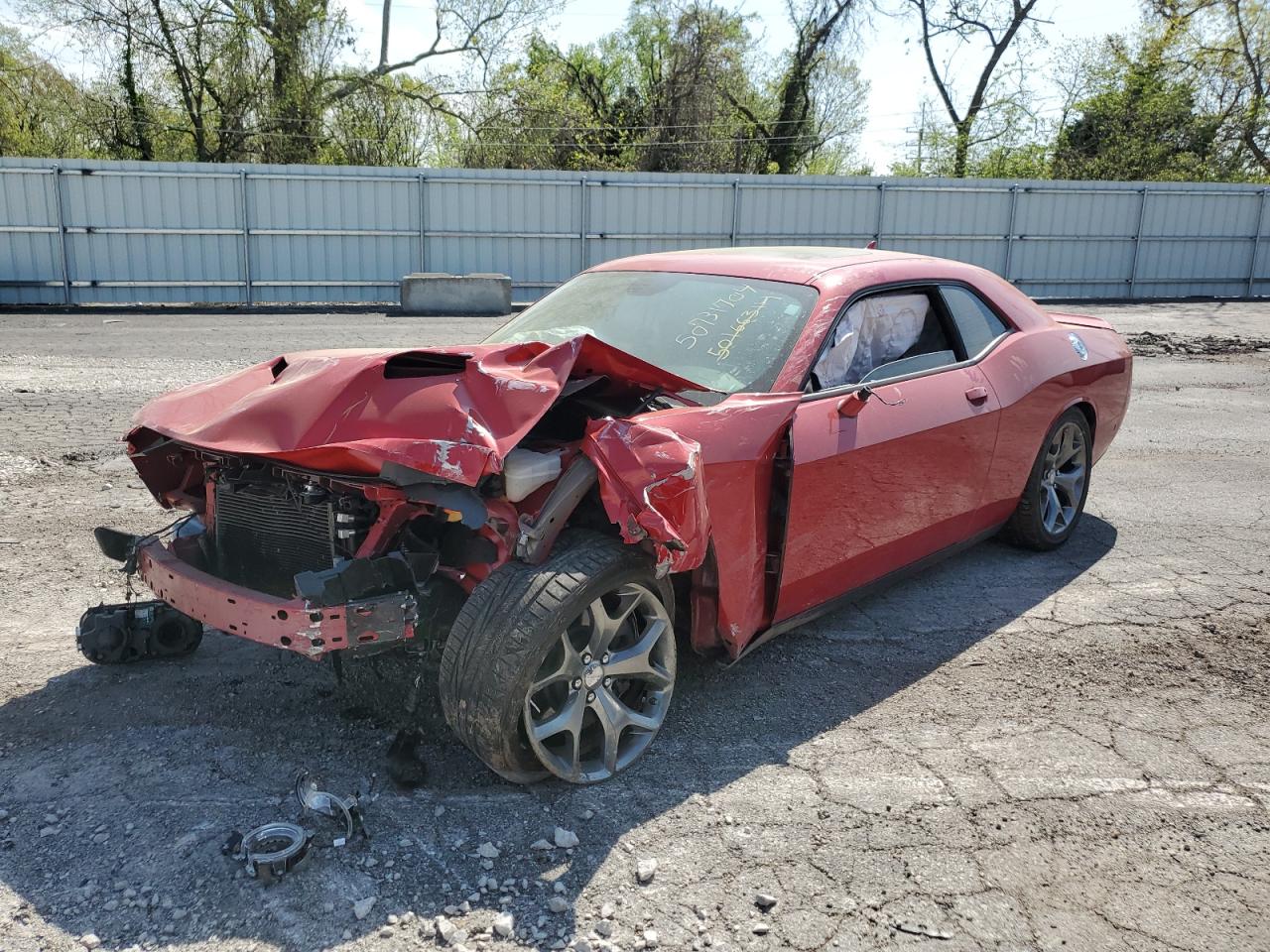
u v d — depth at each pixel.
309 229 20.73
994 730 3.27
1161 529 5.54
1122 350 5.41
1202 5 36.09
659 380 3.06
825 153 42.47
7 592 4.14
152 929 2.21
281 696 3.32
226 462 2.99
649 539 2.75
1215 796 2.90
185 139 33.03
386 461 2.46
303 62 32.22
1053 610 4.32
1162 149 36.09
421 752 2.98
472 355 2.87
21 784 2.77
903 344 3.97
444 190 21.17
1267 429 8.41
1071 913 2.37
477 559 2.80
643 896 2.38
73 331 14.80
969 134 38.38
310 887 2.37
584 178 21.78
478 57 35.25
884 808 2.79
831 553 3.49
